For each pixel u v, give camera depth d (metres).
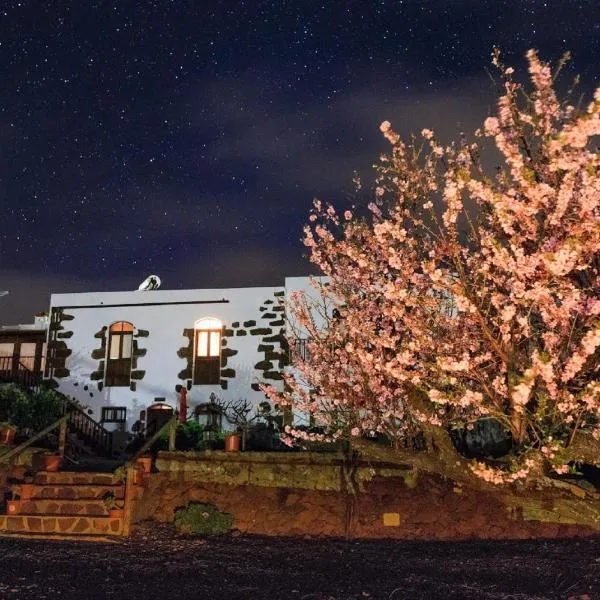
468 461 8.22
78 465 14.01
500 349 6.94
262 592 8.23
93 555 9.88
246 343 21.75
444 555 10.46
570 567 9.52
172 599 7.81
